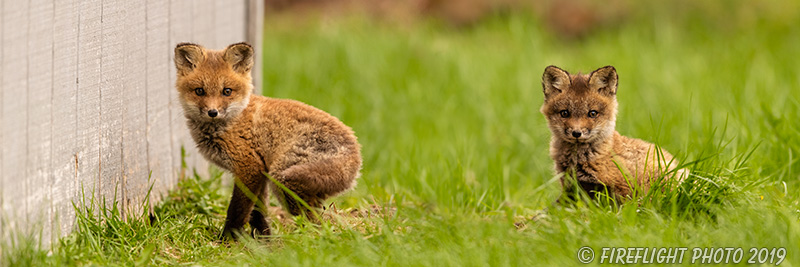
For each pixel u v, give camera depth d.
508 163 20.47
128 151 12.71
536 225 11.71
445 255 10.22
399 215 13.23
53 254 10.30
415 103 25.34
